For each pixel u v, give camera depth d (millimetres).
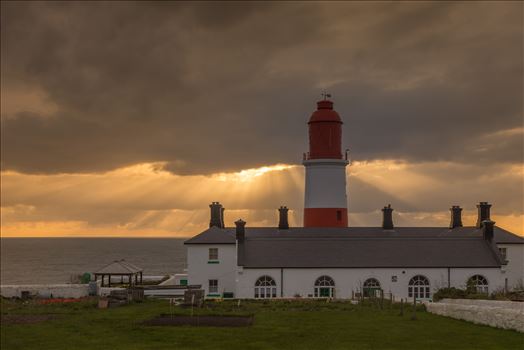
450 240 64375
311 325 41031
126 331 39531
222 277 63531
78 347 35281
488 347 33438
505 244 64500
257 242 63469
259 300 55094
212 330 39469
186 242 63688
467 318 41969
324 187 73562
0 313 48031
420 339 36031
